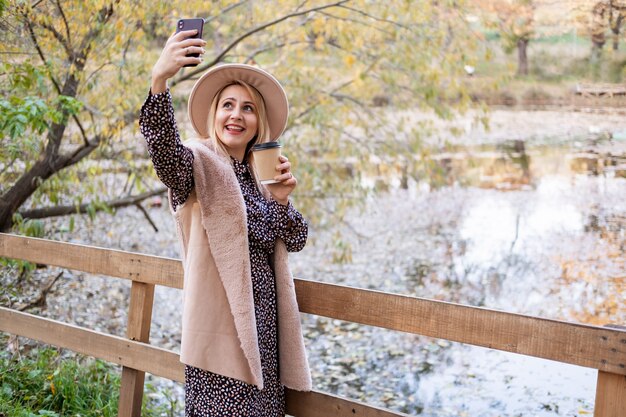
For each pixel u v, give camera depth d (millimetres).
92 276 7711
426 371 6051
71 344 3252
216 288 2238
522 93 12711
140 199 7250
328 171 8625
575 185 11852
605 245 9547
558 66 12477
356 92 8609
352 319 2408
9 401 3619
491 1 9961
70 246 3266
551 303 7898
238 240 2211
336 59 8078
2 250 3570
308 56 7785
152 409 4535
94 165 7043
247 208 2297
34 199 6609
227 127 2348
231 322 2232
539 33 12125
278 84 2377
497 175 12562
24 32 5836
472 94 12383
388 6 7145
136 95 6859
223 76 2363
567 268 8898
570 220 10633
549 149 12555
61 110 5875
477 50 8336
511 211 11164
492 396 5484
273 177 2256
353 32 7340
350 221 11172
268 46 7703
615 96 12188
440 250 9797
